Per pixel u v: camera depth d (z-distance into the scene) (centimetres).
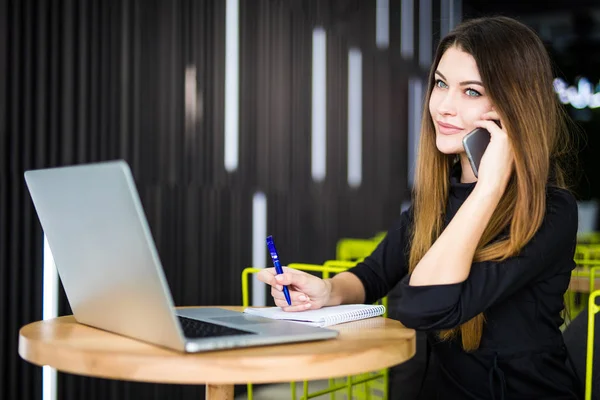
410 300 111
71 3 252
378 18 484
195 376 85
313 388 358
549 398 122
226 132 341
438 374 134
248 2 354
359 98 463
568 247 124
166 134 301
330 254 434
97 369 89
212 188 332
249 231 361
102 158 267
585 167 810
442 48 134
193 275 320
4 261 228
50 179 100
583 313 154
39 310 238
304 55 405
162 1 297
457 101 126
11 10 230
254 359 86
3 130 227
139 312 93
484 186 114
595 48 807
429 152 139
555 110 128
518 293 123
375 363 94
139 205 82
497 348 124
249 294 361
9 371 229
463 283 112
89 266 100
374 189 479
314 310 127
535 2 675
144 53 288
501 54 122
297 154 400
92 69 262
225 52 339
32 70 238
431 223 137
